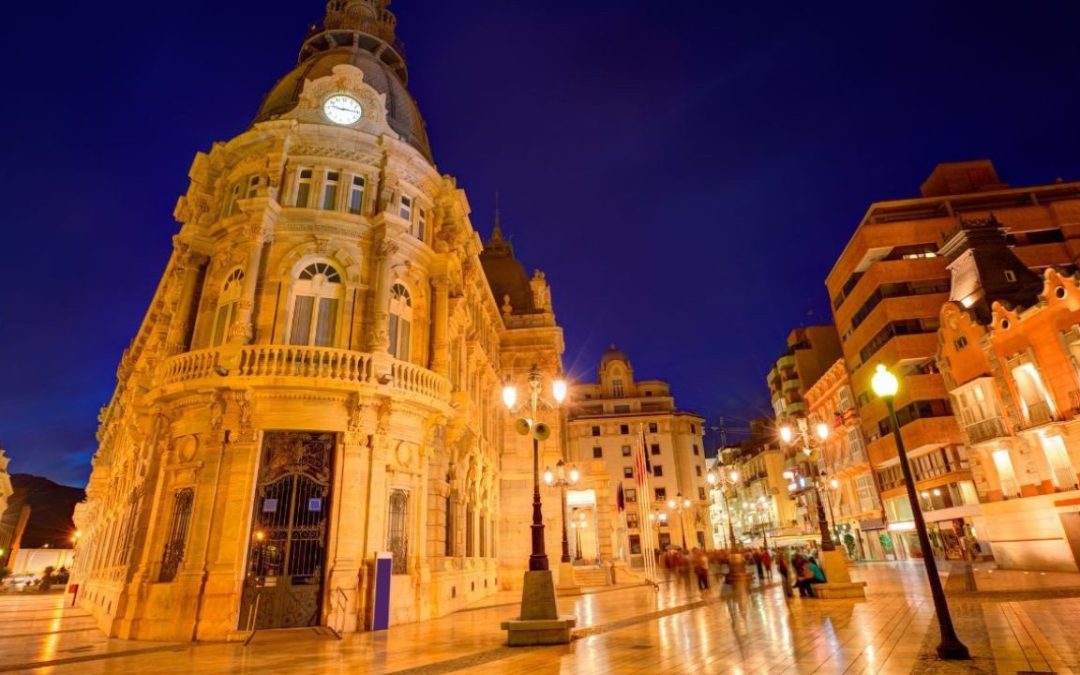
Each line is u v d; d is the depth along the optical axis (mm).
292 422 16594
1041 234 42219
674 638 11695
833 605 15953
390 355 18281
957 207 46031
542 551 12719
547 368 35406
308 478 16531
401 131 23016
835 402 53750
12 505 82438
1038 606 14062
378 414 17500
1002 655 8789
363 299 19031
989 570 27641
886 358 42312
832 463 55062
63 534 90812
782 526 72625
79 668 10906
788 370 72812
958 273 32812
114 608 17250
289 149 19969
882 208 46719
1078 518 24156
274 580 15445
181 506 16500
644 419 81062
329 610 15109
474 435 24438
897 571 29969
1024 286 29656
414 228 21484
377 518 16734
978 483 29719
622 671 8656
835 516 56000
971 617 12805
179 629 14570
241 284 18266
